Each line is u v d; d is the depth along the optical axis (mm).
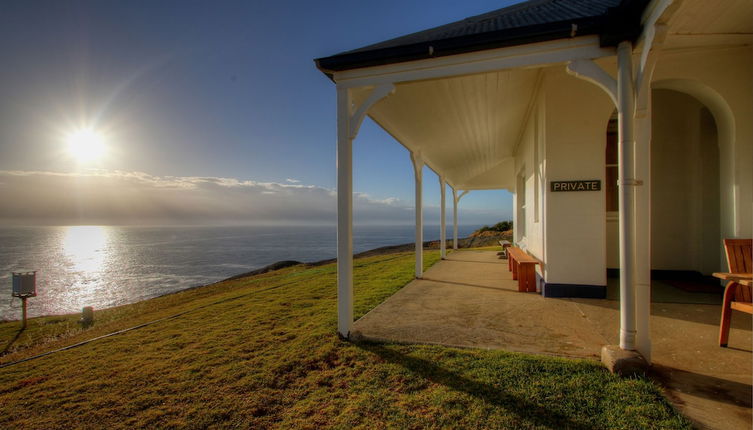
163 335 4590
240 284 13141
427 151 8500
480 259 11820
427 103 5410
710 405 2332
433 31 5098
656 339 3443
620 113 3055
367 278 8523
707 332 3609
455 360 3188
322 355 3498
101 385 3133
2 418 2664
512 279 7586
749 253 3383
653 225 6574
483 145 9648
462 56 3691
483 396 2588
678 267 6465
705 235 6141
